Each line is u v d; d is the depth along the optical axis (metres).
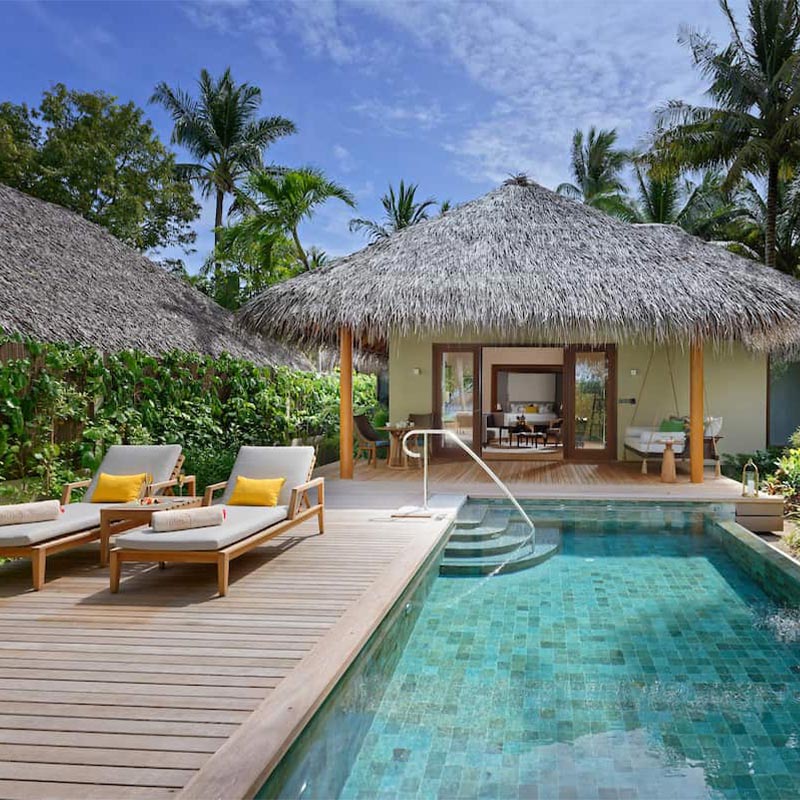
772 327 9.05
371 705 3.55
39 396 7.66
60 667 3.36
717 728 3.29
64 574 5.12
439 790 2.77
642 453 10.68
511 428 16.31
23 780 2.39
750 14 19.44
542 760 2.99
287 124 32.25
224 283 24.06
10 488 7.06
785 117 18.81
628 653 4.24
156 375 9.87
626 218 28.00
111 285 12.72
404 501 8.11
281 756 2.56
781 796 2.71
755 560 5.98
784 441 13.93
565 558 6.59
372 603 4.23
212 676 3.23
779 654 4.21
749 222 23.94
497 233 10.79
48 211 14.70
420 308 9.12
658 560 6.51
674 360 12.68
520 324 9.01
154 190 26.55
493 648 4.34
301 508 6.36
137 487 6.15
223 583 4.52
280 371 14.16
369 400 19.33
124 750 2.58
